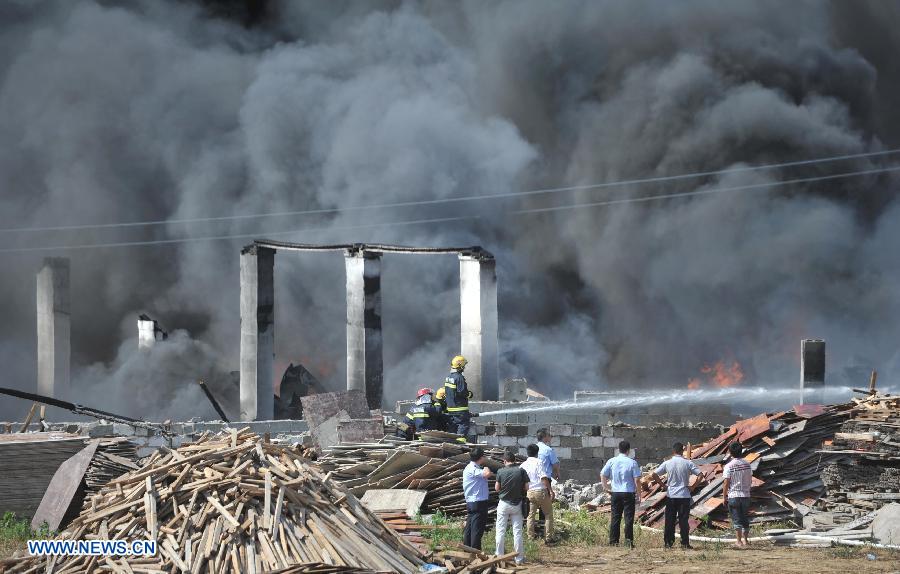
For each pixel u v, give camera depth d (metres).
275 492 19.34
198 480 19.45
